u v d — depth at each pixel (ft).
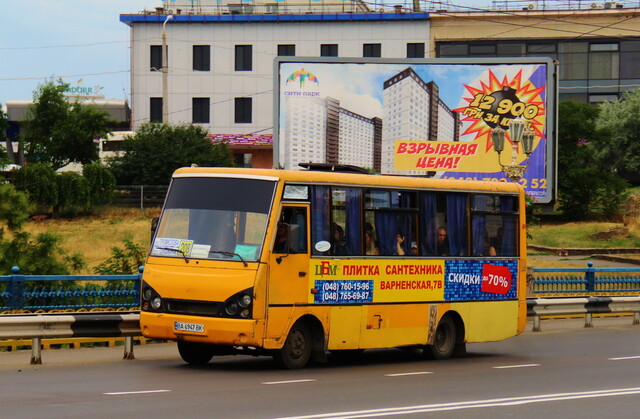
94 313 57.93
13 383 46.75
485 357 65.67
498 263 67.67
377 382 49.42
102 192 195.83
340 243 57.00
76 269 99.91
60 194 190.90
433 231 63.10
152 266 53.98
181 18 251.60
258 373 52.80
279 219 53.57
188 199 54.75
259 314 52.01
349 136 140.05
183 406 39.14
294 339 55.01
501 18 247.50
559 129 207.62
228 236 53.26
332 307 56.39
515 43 248.11
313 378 50.78
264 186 53.98
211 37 252.21
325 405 40.19
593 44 249.14
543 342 76.69
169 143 214.48
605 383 49.96
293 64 139.13
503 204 68.33
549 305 85.35
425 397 43.55
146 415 36.60
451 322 64.59
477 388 47.34
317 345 56.29
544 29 248.32
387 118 140.36
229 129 252.42
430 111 140.97
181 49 252.42
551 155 139.54
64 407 38.42
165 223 54.75
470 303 65.62
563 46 249.34
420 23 248.11
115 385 46.11
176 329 52.65
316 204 55.83
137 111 252.01
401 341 60.75
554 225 200.64
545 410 40.14
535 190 139.95
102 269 87.25
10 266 94.07
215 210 53.98
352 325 57.57
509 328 68.39
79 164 230.89
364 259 58.29
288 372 53.67
